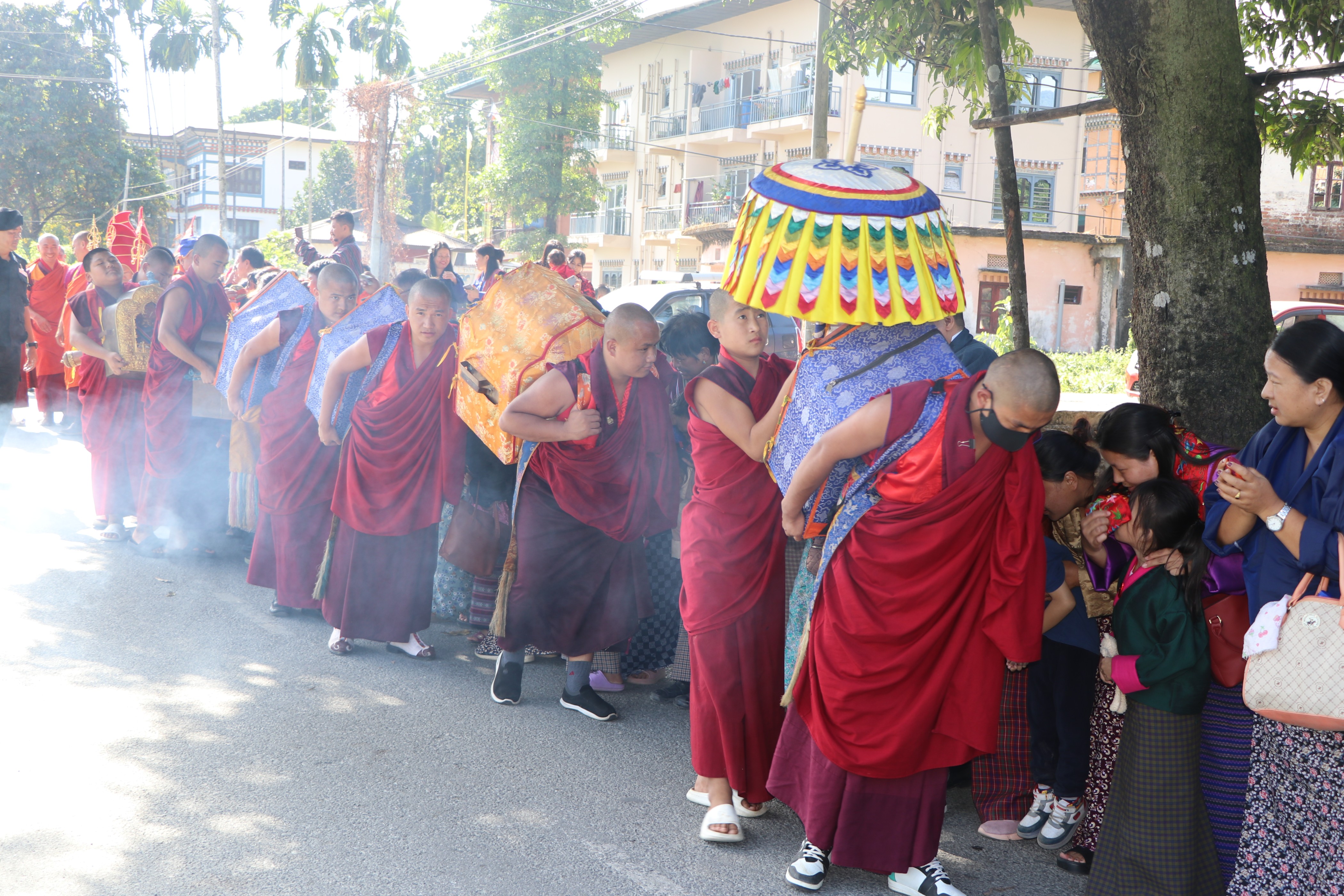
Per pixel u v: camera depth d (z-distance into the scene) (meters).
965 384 2.93
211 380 6.61
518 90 25.69
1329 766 2.66
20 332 8.52
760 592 3.58
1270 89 5.01
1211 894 3.04
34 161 39.41
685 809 3.79
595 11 21.89
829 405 3.15
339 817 3.56
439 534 5.55
